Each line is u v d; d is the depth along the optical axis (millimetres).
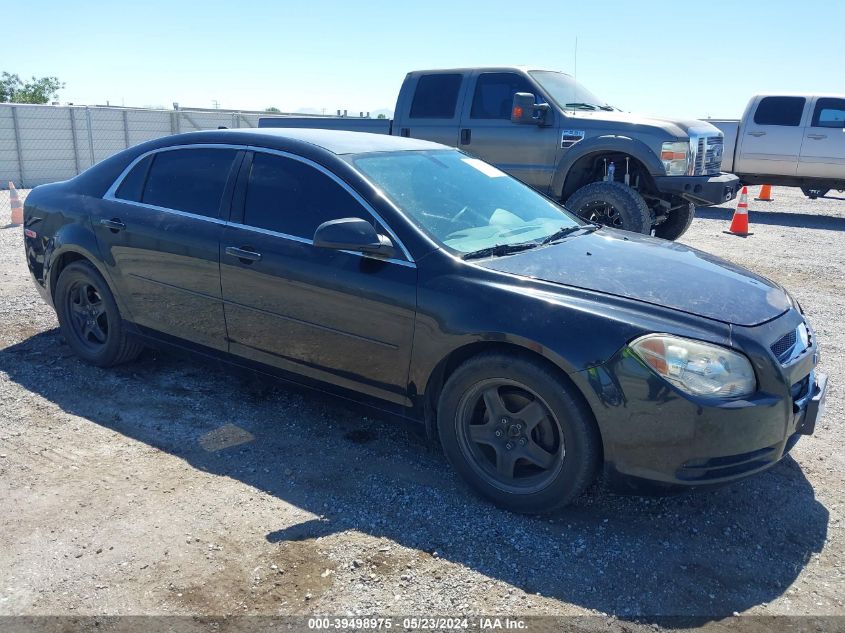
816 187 15430
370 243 3490
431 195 3980
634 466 3086
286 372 4051
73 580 2854
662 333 3047
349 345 3713
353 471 3762
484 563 3021
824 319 6852
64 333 5160
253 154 4195
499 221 4066
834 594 2895
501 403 3363
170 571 2918
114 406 4461
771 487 3715
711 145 8891
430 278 3453
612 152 8711
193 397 4633
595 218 8656
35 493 3467
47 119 22953
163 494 3488
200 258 4203
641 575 2982
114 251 4629
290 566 2965
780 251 10625
